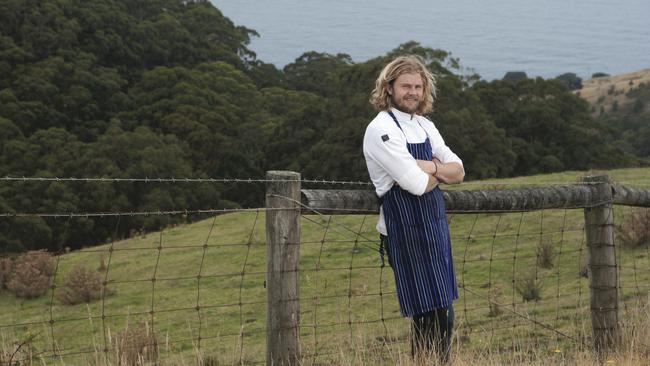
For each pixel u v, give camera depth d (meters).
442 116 49.28
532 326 8.95
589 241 6.15
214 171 63.38
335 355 6.03
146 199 50.22
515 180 24.77
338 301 12.64
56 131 62.66
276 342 4.59
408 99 4.66
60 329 12.71
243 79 87.94
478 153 50.06
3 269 17.91
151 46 94.69
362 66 52.31
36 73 75.31
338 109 52.22
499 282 13.83
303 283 14.61
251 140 68.31
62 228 44.31
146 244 22.58
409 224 4.56
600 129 63.03
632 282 11.48
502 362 5.75
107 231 46.78
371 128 4.60
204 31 109.44
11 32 83.50
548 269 14.64
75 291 16.50
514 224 18.45
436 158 4.80
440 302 4.55
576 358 5.68
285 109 82.88
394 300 12.74
